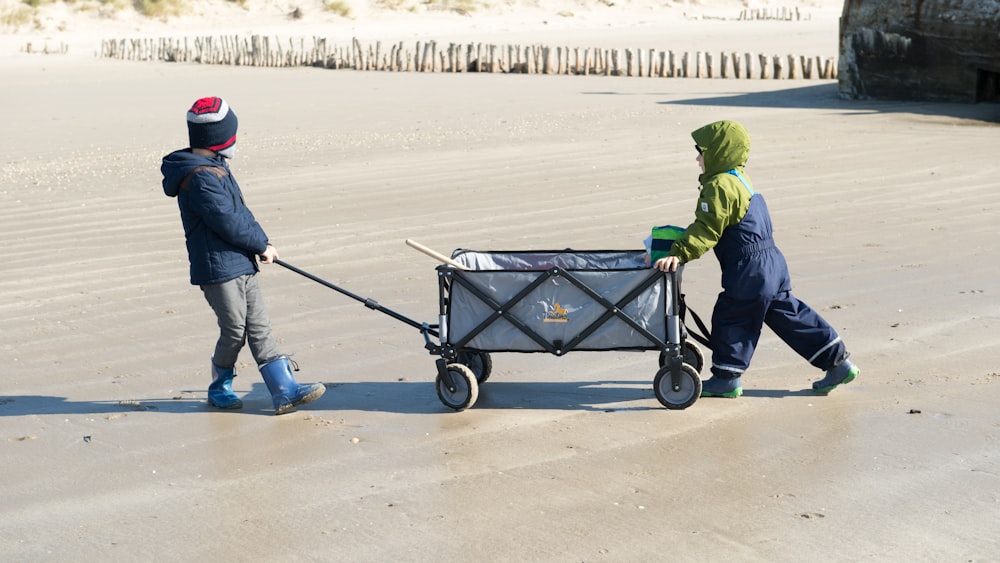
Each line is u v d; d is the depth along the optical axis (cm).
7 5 5991
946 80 2145
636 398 564
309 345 677
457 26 5894
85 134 2034
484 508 427
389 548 394
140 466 488
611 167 1348
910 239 910
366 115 2197
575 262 593
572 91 2683
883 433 495
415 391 588
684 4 7031
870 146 1484
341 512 428
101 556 396
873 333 651
